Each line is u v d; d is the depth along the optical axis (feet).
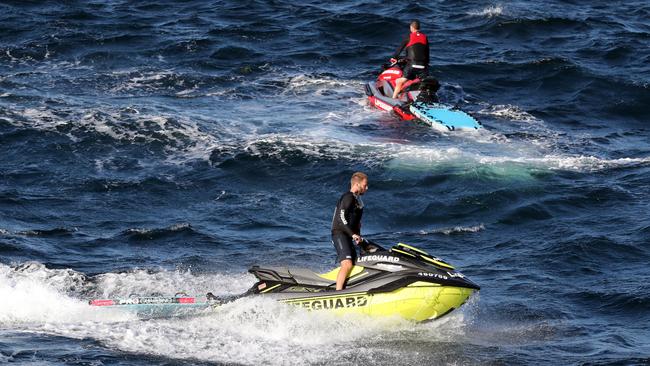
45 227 205.57
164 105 294.05
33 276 176.04
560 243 200.44
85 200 223.51
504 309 168.96
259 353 146.92
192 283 177.58
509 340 155.94
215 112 290.56
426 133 278.67
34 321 156.66
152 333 152.46
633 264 190.49
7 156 248.93
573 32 380.78
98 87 308.81
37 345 146.61
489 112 302.45
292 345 150.20
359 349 149.59
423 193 232.32
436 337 155.63
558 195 230.07
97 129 269.23
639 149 270.46
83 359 141.90
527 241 204.03
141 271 182.39
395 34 375.25
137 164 247.70
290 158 253.24
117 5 398.42
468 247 202.08
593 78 329.11
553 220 215.92
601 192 232.12
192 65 334.44
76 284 174.60
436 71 336.29
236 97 306.55
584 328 161.79
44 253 189.88
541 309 169.17
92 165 245.65
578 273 186.19
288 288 162.81
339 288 159.74
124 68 328.70
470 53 355.36
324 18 386.93
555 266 189.57
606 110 306.96
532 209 221.25
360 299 157.89
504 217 217.97
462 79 330.95
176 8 398.01
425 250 199.82
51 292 169.17
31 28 362.74
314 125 282.56
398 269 158.51
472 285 158.51
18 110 281.13
